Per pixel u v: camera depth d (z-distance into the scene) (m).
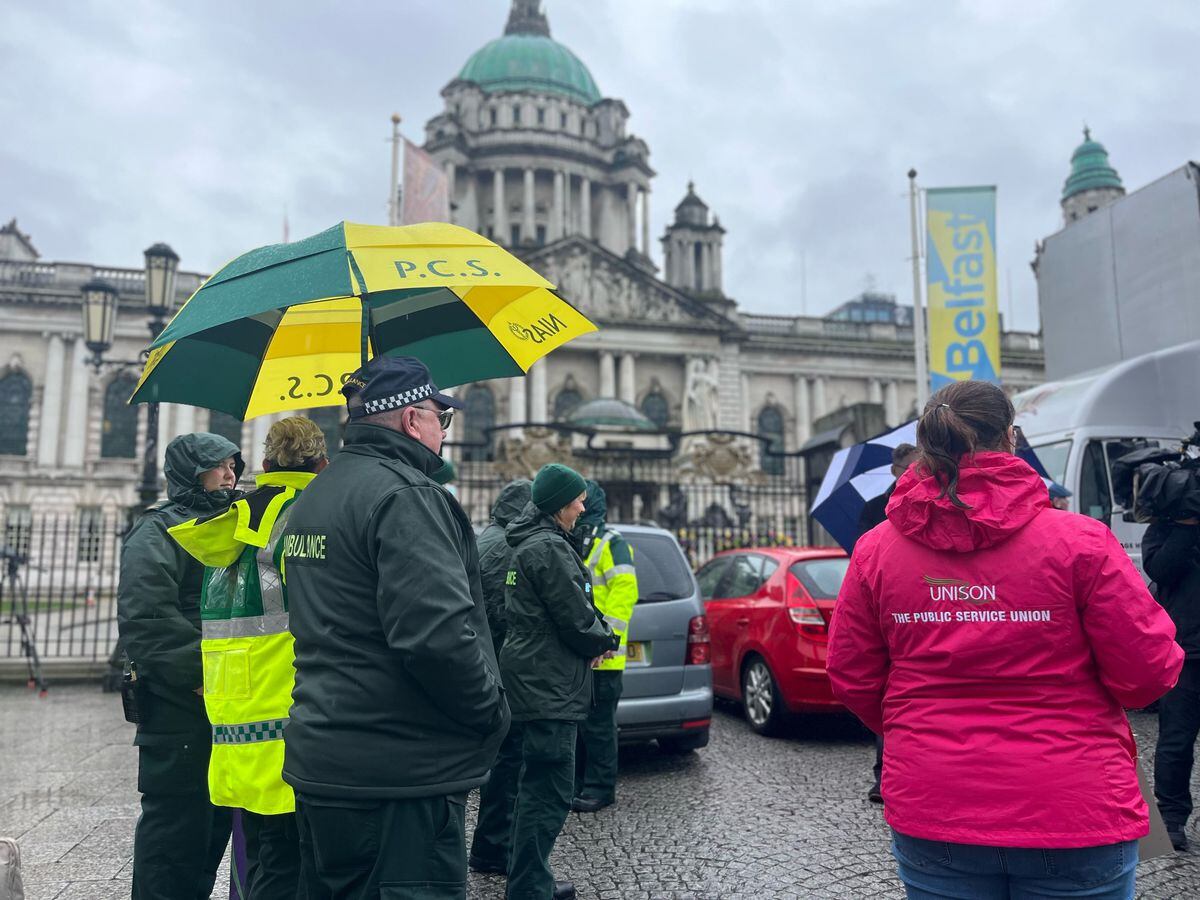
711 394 33.53
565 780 4.19
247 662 3.15
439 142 66.94
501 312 4.14
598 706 6.04
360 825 2.46
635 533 7.86
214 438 4.15
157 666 3.71
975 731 2.20
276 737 3.11
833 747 7.90
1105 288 12.30
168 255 13.05
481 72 75.44
